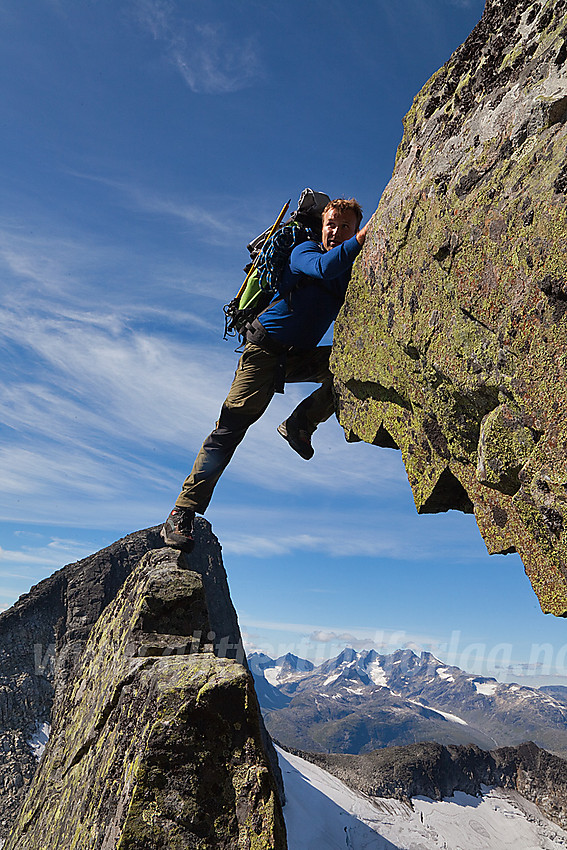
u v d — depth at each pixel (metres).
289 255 4.09
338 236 4.03
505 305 2.17
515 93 2.30
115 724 4.01
